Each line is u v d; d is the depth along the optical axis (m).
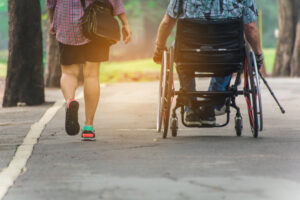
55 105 23.73
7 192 7.98
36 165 10.01
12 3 24.67
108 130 15.41
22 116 19.92
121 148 11.74
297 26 58.44
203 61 12.84
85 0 12.59
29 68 24.78
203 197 7.38
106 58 13.02
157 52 14.00
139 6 114.62
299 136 13.41
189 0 12.59
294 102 23.06
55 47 38.88
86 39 12.71
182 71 13.02
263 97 25.56
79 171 9.30
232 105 13.58
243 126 15.95
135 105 22.78
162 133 14.50
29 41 24.78
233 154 10.68
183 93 13.04
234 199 7.27
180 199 7.29
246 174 8.77
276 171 8.98
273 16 137.88
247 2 12.75
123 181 8.41
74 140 13.33
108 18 12.63
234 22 12.65
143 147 11.82
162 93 13.05
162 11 115.31
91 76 13.09
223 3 12.52
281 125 15.95
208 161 9.95
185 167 9.41
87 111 13.18
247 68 13.00
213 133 14.56
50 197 7.61
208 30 12.67
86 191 7.85
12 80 24.64
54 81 38.78
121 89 31.94
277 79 45.34
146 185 8.11
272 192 7.62
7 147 12.47
